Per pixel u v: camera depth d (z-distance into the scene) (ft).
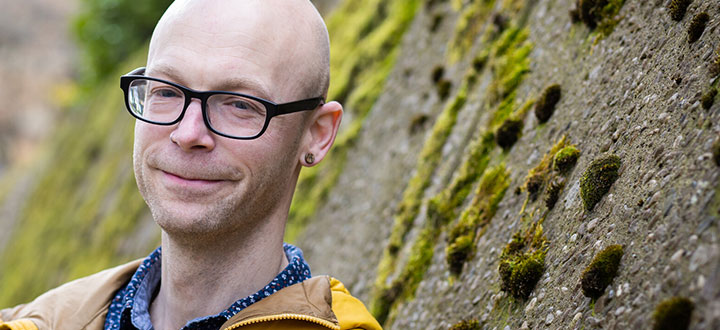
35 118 75.41
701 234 3.55
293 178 5.02
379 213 10.43
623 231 4.33
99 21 46.01
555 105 6.72
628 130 5.02
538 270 5.16
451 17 12.31
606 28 6.43
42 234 38.83
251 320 4.54
